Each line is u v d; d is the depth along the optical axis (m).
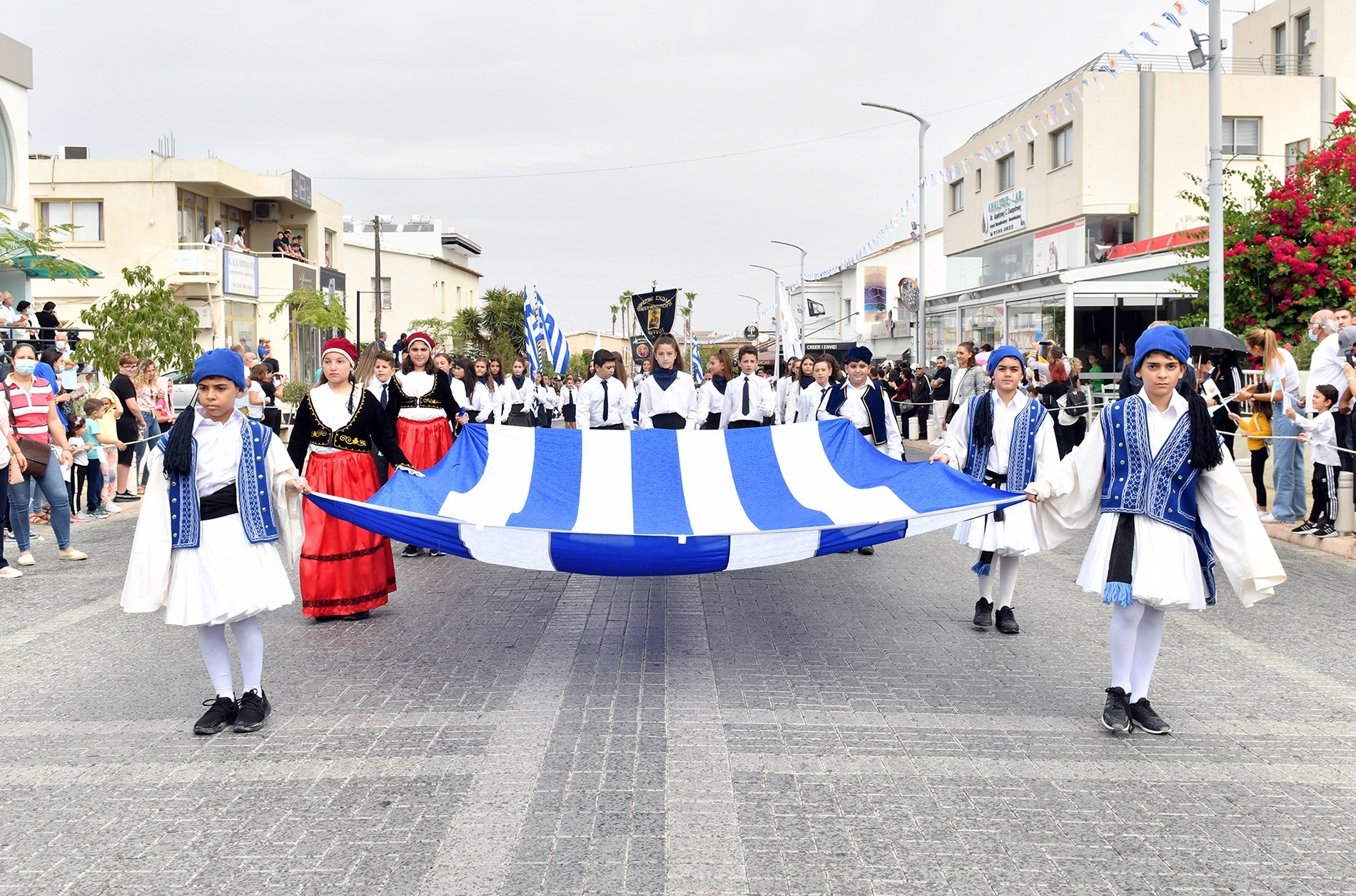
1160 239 23.23
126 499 15.26
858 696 5.93
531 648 6.99
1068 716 5.58
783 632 7.46
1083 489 5.48
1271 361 11.91
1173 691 6.07
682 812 4.34
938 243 56.09
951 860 3.91
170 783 4.67
